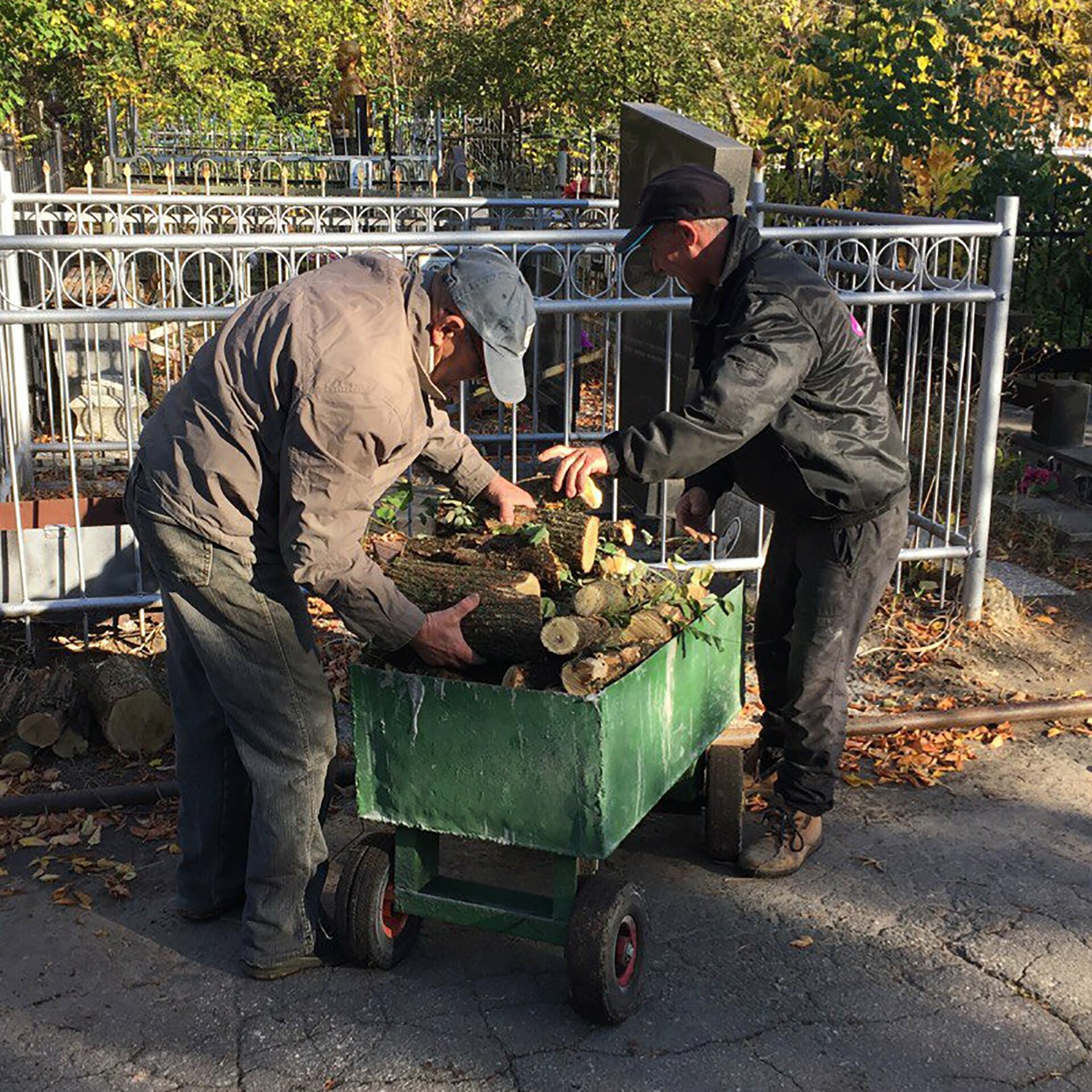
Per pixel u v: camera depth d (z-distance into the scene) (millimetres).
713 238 3490
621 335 6758
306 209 10047
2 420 6566
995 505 7379
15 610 4953
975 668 5469
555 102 16203
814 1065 3084
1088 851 4090
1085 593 6348
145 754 4594
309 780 3305
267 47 24531
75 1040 3162
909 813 4328
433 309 3006
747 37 15102
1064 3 12984
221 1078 3035
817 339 3418
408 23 23953
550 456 3346
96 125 19453
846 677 3850
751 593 5746
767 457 3584
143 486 3117
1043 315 9930
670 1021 3244
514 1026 3219
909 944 3582
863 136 10016
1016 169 9797
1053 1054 3131
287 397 2941
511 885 3883
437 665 3184
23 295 8656
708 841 3955
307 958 3424
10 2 12383
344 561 2986
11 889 3818
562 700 2969
